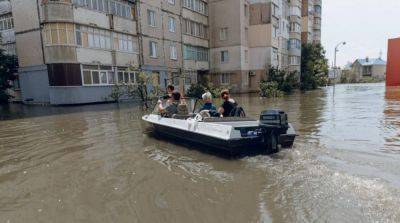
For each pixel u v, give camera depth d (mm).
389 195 4094
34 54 22031
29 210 4129
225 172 5340
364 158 5871
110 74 22922
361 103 18531
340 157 5957
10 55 23984
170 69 29125
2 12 24391
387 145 7016
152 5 26578
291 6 42031
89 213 3984
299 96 26875
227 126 6082
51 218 3885
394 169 5156
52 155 6918
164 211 3949
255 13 35094
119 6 23703
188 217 3773
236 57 33750
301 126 9992
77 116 14227
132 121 12180
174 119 8008
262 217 3695
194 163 5957
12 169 5945
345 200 3992
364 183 4531
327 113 13711
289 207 3904
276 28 36781
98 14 21719
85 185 4965
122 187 4812
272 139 6012
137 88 22906
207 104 8070
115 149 7336
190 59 32219
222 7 34000
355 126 9867
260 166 5512
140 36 25344
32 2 21266
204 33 34562
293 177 4895
